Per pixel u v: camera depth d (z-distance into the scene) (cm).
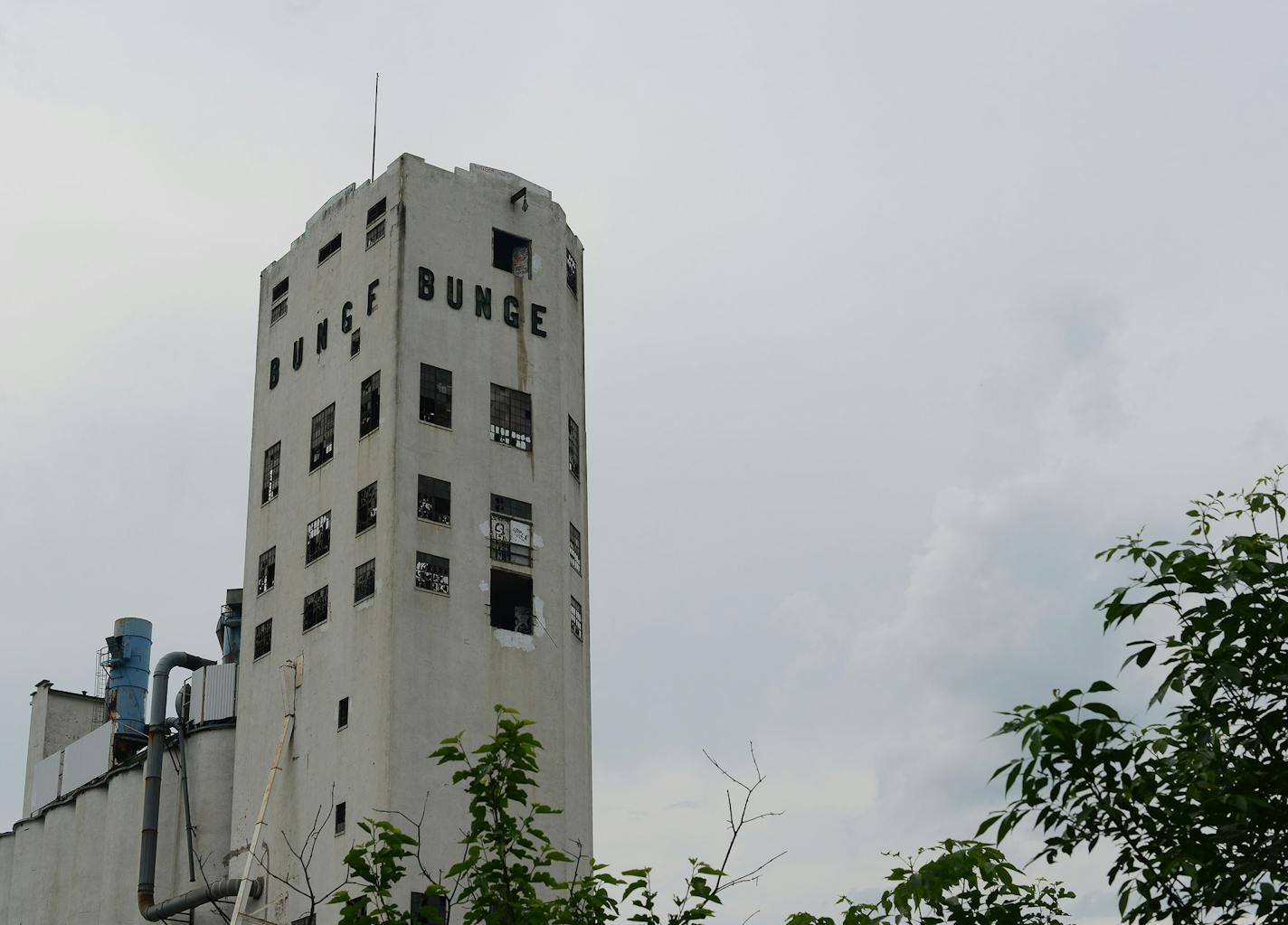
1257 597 1761
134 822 7294
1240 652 1761
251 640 7006
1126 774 1759
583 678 6906
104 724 8056
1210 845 1727
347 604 6538
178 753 7194
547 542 6825
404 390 6669
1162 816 1761
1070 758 1738
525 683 6531
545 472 6919
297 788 6469
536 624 6656
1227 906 1703
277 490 7162
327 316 7181
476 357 6894
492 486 6744
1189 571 1772
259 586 7075
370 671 6325
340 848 6147
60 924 7675
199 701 7138
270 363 7456
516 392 6962
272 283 7606
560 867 6303
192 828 6912
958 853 1878
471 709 6362
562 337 7206
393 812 5944
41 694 8944
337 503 6775
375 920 2280
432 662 6341
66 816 7944
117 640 8312
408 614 6350
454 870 2333
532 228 7269
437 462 6644
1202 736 1777
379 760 6128
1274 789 1712
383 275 6912
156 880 6950
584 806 6644
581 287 7588
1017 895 1942
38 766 8419
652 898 2227
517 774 2370
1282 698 1761
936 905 1883
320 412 7044
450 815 6153
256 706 6844
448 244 6994
